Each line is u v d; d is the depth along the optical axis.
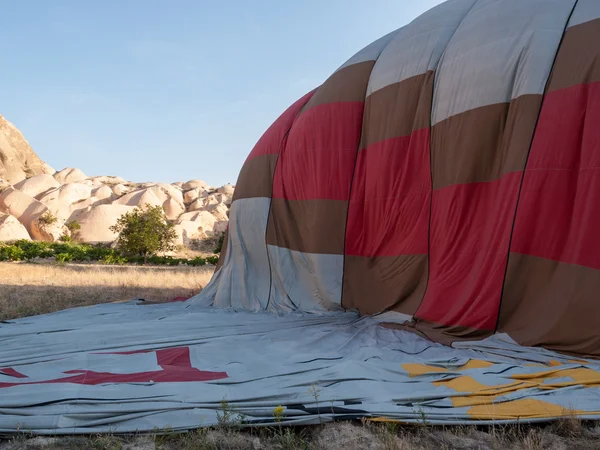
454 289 6.52
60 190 58.62
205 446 3.06
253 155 10.16
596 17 6.04
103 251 32.84
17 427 3.21
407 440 3.20
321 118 8.87
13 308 9.17
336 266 8.37
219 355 5.45
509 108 6.43
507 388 3.99
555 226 5.66
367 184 8.22
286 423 3.38
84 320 7.69
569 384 4.11
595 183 5.41
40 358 5.08
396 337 6.38
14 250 28.11
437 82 7.38
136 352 5.44
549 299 5.54
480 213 6.56
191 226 54.38
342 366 4.50
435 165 7.19
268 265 9.22
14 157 72.81
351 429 3.34
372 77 8.56
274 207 9.35
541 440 3.18
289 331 6.85
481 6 7.46
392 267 7.73
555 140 5.79
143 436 3.23
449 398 3.79
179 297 11.13
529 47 6.39
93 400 3.59
